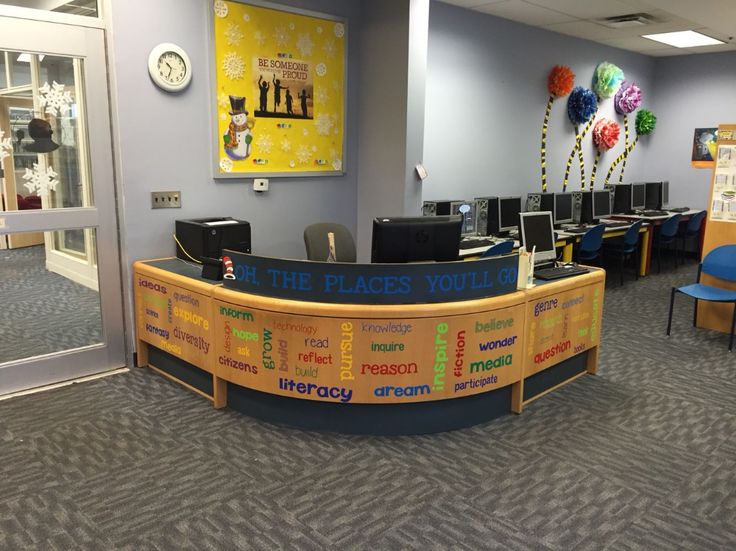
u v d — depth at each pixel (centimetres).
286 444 292
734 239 484
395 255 299
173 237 395
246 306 299
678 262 822
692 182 842
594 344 385
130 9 354
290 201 457
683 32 664
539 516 239
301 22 437
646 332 497
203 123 399
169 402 336
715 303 500
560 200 657
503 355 310
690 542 225
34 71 330
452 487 258
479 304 294
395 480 263
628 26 633
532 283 325
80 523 229
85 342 381
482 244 509
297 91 443
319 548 217
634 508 246
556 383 369
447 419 308
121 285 379
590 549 219
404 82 449
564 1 534
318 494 252
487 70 598
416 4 442
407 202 468
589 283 364
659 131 865
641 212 798
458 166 592
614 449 295
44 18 325
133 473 265
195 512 238
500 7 558
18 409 324
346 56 469
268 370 301
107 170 362
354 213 502
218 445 290
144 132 371
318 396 295
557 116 696
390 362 288
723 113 803
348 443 295
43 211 340
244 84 413
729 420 331
